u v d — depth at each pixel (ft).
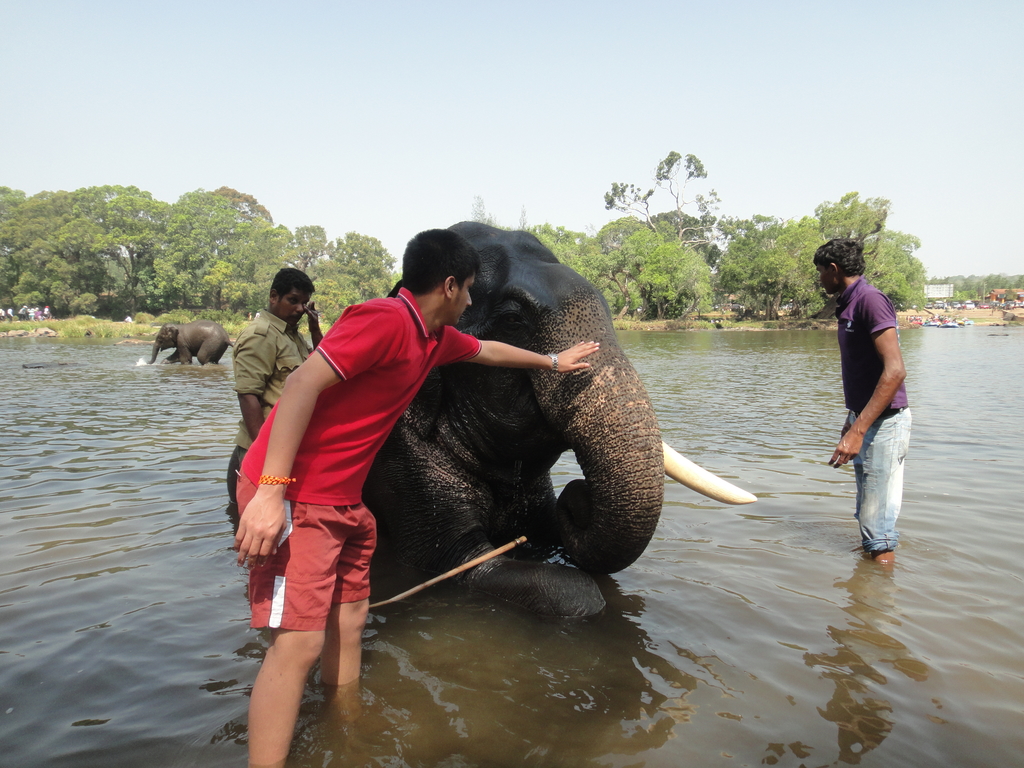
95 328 144.46
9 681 8.57
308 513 7.42
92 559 12.98
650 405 11.18
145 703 8.06
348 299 234.17
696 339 135.74
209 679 8.63
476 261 8.17
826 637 9.89
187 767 6.86
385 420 7.91
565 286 11.91
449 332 8.68
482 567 12.10
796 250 215.10
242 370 15.19
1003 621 10.39
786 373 57.93
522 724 7.70
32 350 92.58
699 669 8.98
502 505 14.02
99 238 242.17
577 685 8.57
